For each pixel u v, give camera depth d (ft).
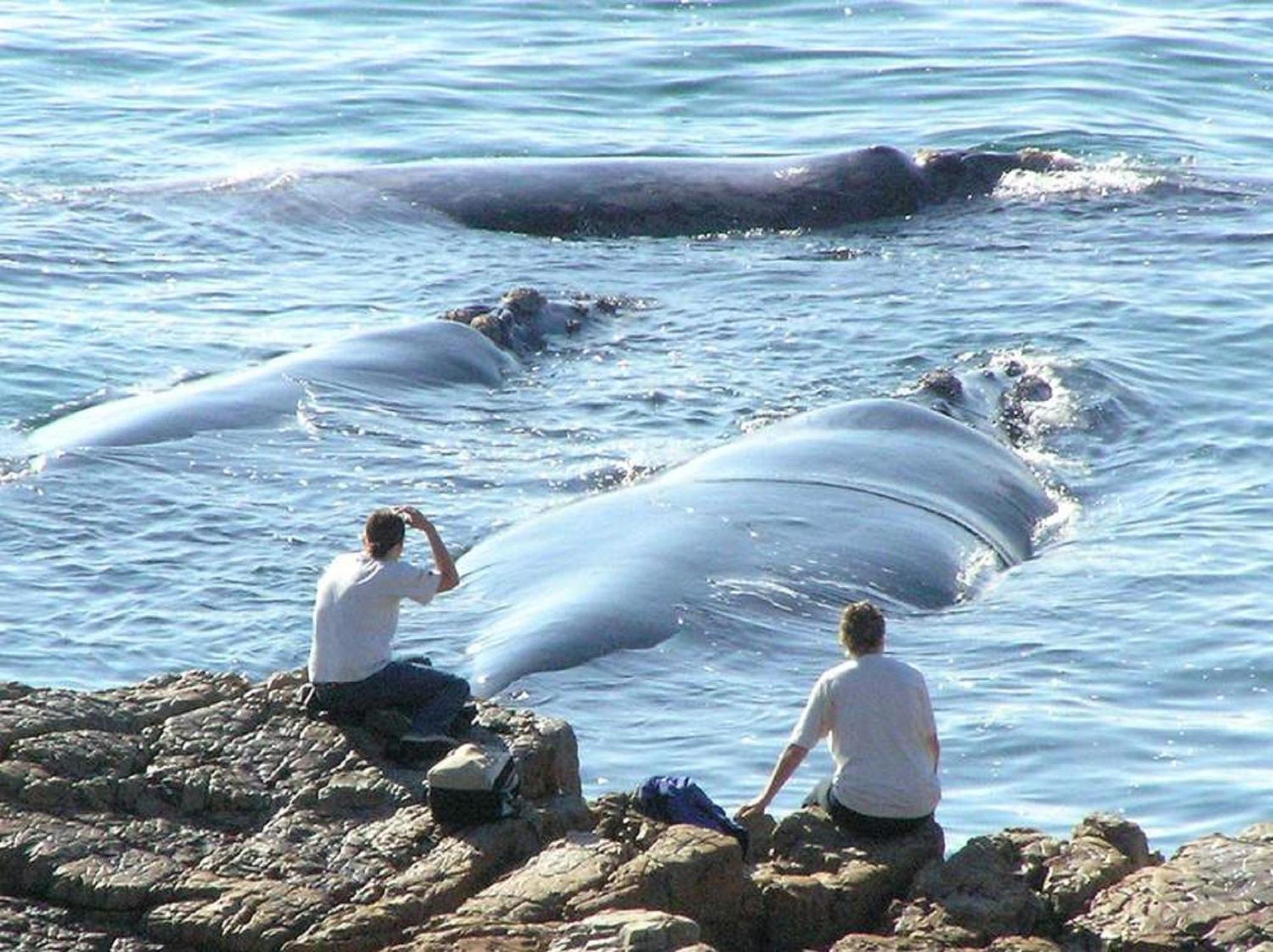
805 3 510.58
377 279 331.36
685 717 185.06
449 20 497.05
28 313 303.07
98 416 260.21
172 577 216.95
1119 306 314.35
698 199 369.09
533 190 369.09
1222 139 413.59
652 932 116.88
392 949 119.55
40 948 122.93
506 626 200.95
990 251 346.95
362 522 234.17
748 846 137.80
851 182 373.40
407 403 271.90
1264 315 310.24
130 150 396.98
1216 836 135.44
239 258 336.70
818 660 198.39
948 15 504.84
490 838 131.54
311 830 133.08
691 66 461.78
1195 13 508.53
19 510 230.89
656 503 228.63
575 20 496.23
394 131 416.67
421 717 141.90
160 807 136.36
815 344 301.84
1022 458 261.03
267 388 268.82
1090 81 449.89
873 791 137.18
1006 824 165.58
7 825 132.16
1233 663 197.77
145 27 485.15
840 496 232.94
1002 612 212.43
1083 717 185.37
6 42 464.65
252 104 429.79
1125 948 124.06
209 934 123.24
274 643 202.18
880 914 133.08
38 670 193.88
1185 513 242.99
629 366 293.23
